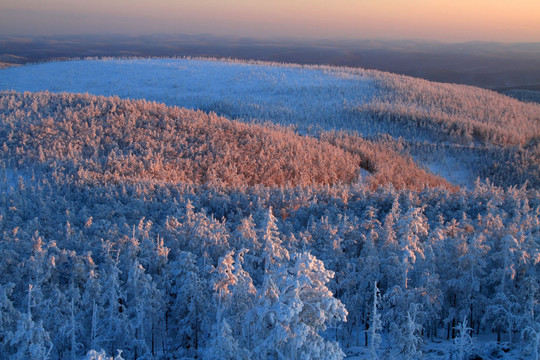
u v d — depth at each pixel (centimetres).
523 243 3594
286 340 2081
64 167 7488
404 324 2712
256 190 6650
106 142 9012
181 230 4194
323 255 3881
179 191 6475
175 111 11525
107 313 3288
